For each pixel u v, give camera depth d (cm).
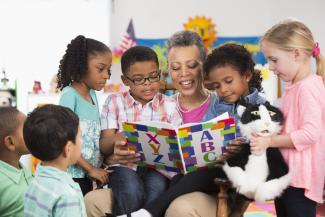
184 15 426
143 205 163
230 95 166
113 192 163
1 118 149
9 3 387
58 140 125
